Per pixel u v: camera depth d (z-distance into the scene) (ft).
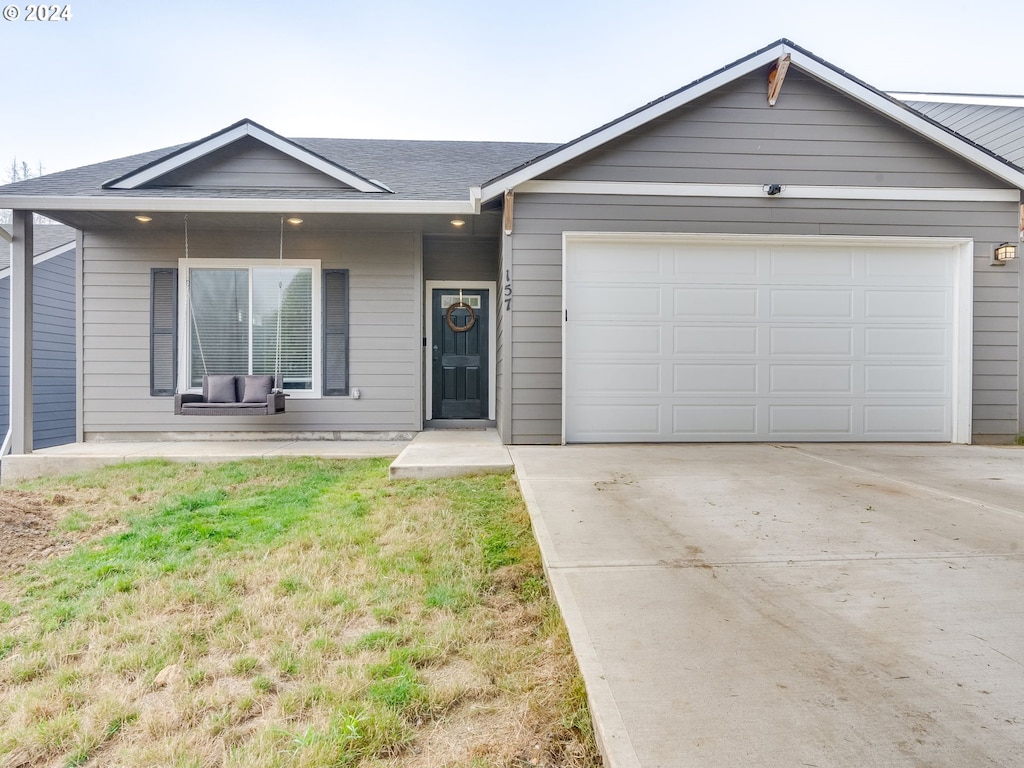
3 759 5.00
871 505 10.86
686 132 18.49
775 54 17.98
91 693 5.91
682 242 18.83
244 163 22.12
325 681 5.82
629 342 18.83
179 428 22.65
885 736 4.30
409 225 22.34
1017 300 19.08
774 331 19.10
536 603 7.44
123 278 22.45
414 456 16.19
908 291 19.30
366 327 23.39
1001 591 6.98
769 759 4.06
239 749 4.93
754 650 5.60
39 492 14.19
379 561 9.04
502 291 18.90
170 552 9.89
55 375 31.30
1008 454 16.70
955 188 18.88
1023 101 24.11
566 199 18.34
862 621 6.21
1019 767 3.96
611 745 4.23
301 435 23.16
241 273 22.93
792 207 18.66
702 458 15.85
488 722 5.13
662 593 6.96
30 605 8.09
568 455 16.37
